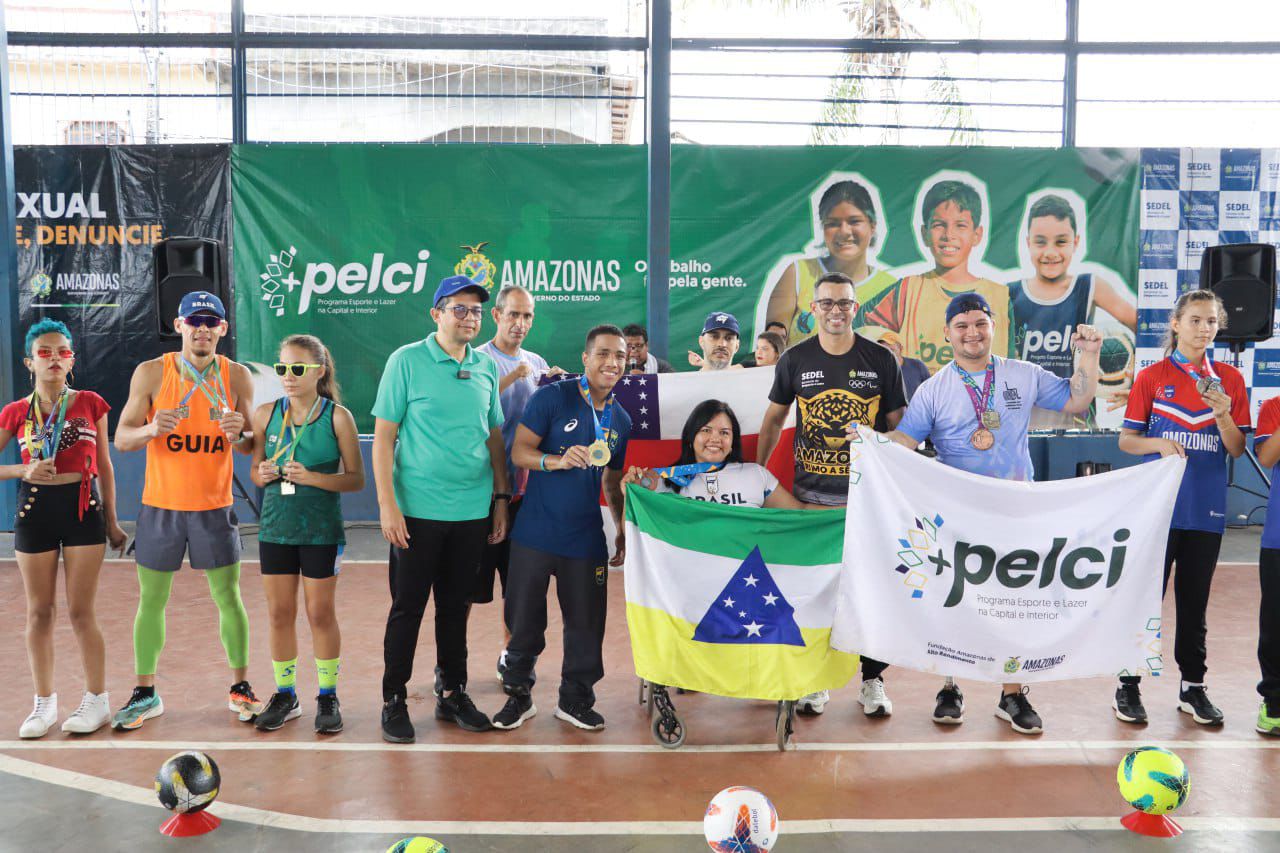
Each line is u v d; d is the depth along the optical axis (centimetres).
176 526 412
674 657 392
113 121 956
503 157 942
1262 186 947
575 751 391
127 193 938
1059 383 420
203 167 937
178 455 411
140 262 941
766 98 959
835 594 397
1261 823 329
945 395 420
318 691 455
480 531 410
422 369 396
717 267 948
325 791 351
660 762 380
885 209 942
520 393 485
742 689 390
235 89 951
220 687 470
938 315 951
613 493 441
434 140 964
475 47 956
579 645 414
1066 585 397
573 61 959
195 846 311
